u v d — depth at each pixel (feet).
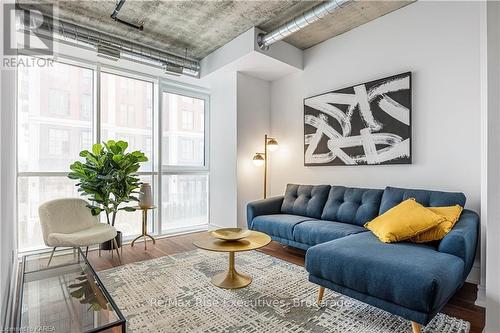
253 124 14.62
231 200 14.25
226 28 11.80
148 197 12.44
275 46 12.50
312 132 13.14
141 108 14.43
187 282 8.23
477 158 8.49
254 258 10.41
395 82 10.23
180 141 15.66
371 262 5.89
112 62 12.72
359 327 5.90
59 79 11.93
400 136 10.07
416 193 8.80
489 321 5.71
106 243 10.77
